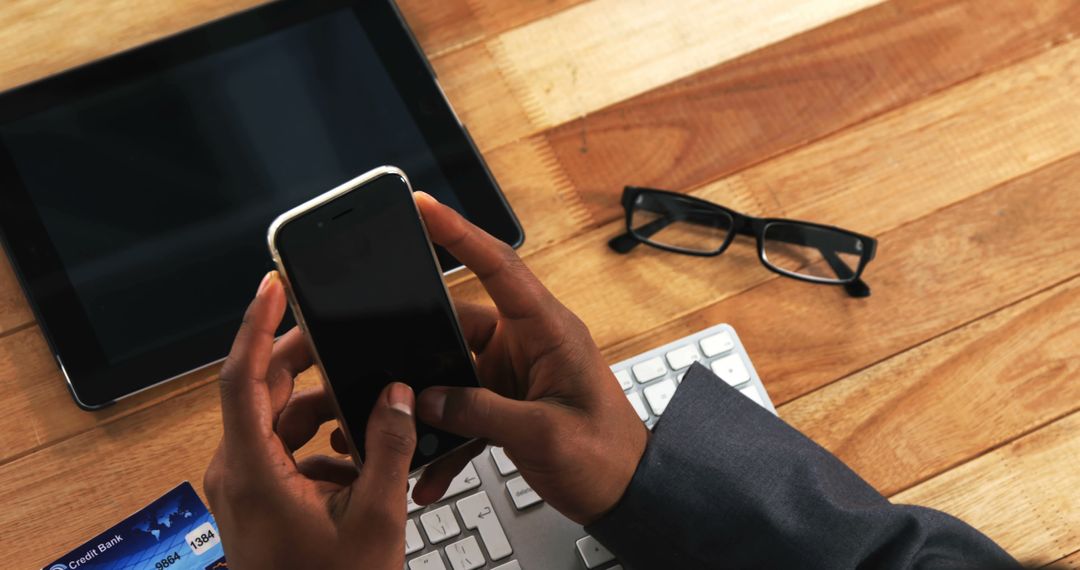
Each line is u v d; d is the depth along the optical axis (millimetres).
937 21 990
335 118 878
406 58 901
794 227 890
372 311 586
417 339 599
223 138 860
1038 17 994
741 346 834
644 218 899
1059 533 829
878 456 846
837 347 879
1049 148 956
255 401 555
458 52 945
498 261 621
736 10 981
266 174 855
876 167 942
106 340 801
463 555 741
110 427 809
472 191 873
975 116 963
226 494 566
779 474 678
